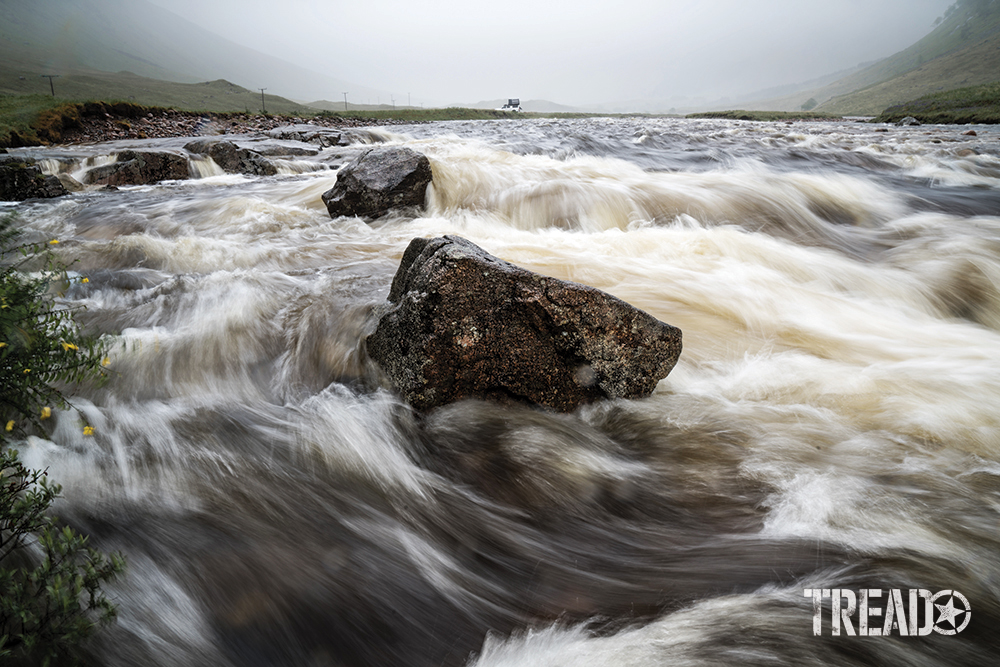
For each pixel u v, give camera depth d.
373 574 2.77
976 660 2.32
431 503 3.31
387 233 9.38
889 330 5.86
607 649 2.37
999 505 3.19
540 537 3.12
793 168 16.14
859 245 9.09
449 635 2.50
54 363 2.90
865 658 2.31
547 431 3.93
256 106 154.62
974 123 44.19
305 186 13.78
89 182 14.86
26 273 3.17
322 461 3.54
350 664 2.36
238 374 4.62
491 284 4.04
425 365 3.96
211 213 10.77
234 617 2.47
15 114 23.72
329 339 4.99
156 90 178.50
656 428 4.02
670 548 3.01
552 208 10.16
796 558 2.85
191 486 3.20
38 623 1.92
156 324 5.21
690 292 6.46
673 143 22.44
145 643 2.29
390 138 29.02
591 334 4.04
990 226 9.36
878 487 3.35
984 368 4.89
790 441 3.85
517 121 57.91
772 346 5.36
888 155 18.05
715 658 2.30
